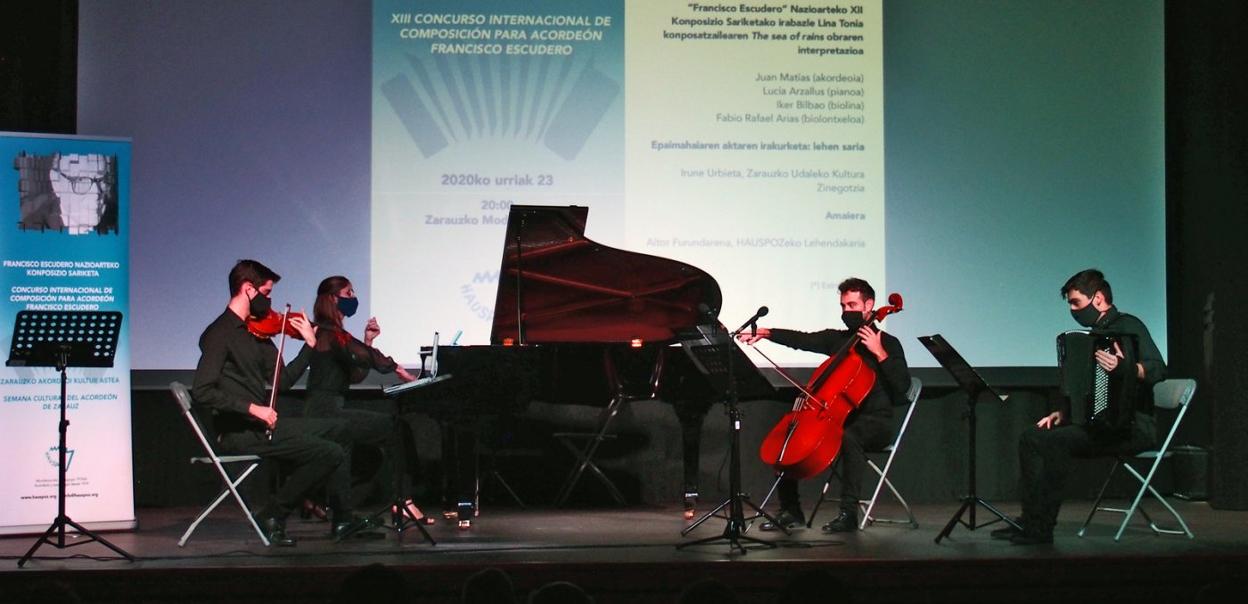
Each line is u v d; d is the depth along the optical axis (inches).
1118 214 272.1
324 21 262.2
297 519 242.1
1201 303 263.9
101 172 220.8
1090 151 272.2
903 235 269.4
